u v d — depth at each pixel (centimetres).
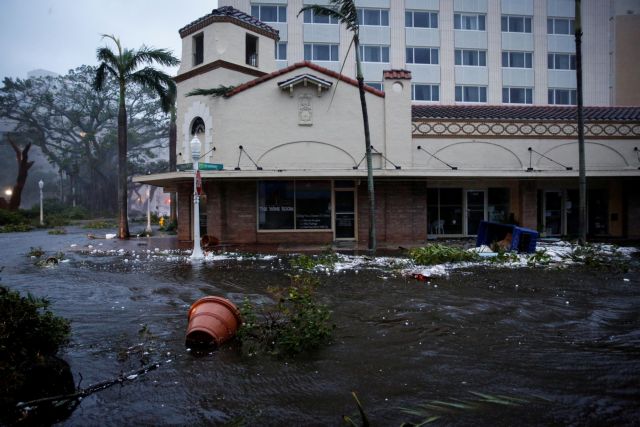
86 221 4484
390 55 3619
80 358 521
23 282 961
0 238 2228
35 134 5728
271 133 1753
